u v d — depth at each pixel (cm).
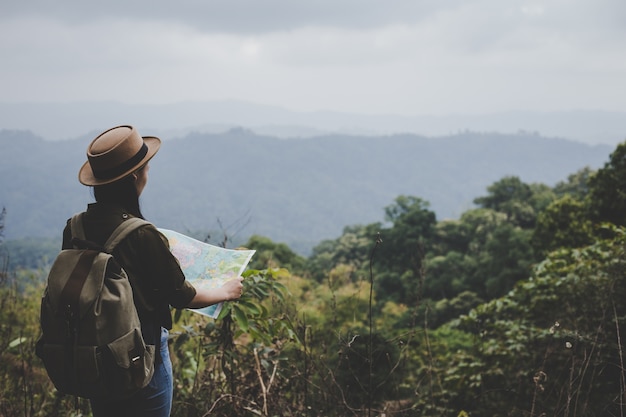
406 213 7244
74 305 160
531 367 461
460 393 466
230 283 199
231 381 283
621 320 418
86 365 160
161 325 184
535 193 8631
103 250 172
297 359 336
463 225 7262
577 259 566
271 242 4506
